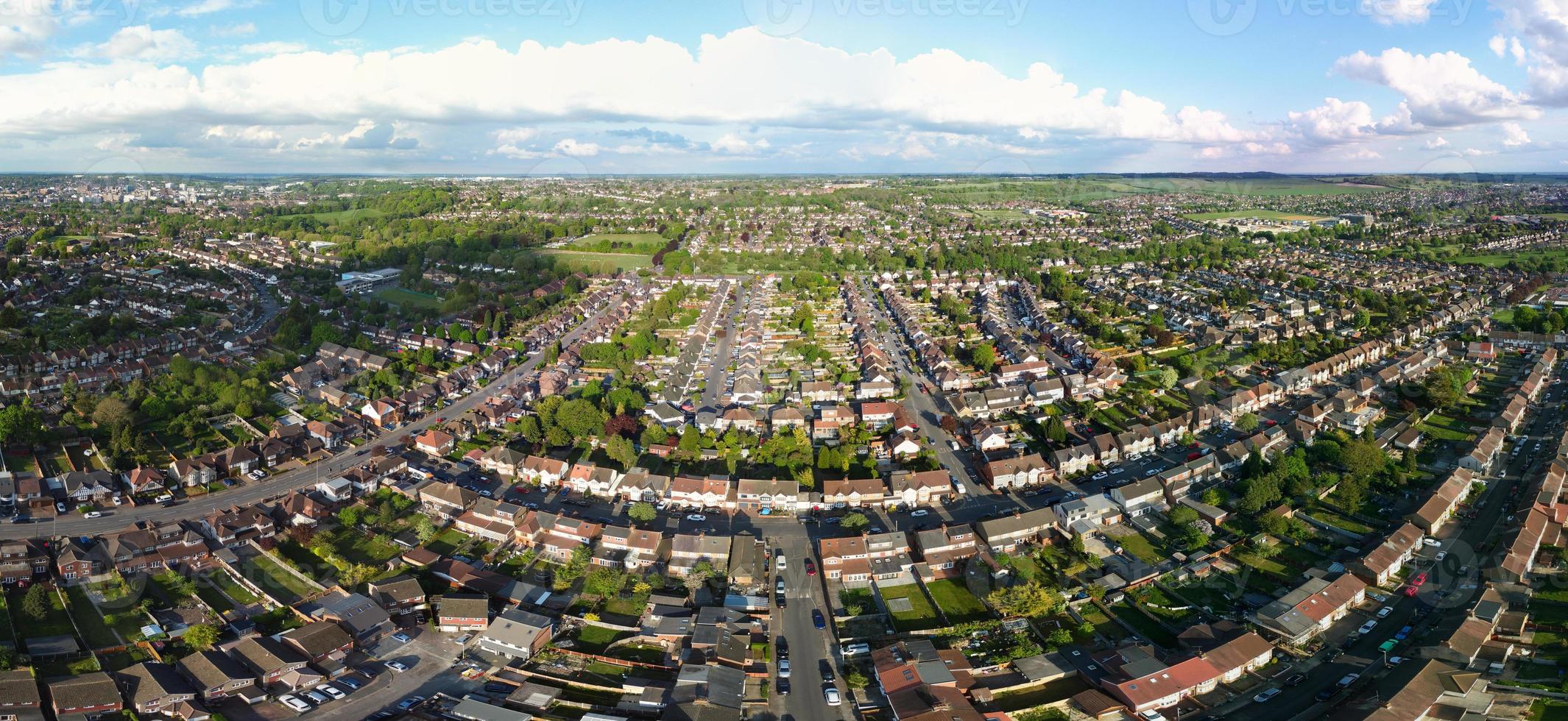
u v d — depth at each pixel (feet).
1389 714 278.87
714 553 399.44
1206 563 395.55
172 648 329.93
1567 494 449.06
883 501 463.42
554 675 320.70
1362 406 588.91
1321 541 415.64
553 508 461.78
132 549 389.60
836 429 574.15
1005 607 356.59
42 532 413.59
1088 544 420.36
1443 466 496.64
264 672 308.60
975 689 305.53
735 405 627.46
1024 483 488.02
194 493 466.70
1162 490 463.42
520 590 376.48
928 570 395.14
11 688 286.05
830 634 349.61
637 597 363.76
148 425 562.66
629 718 293.84
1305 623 336.08
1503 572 370.53
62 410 573.33
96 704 286.87
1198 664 311.27
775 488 458.09
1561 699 291.38
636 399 611.88
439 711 298.56
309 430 551.18
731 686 305.73
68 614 348.18
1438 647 322.34
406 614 358.84
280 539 417.90
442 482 485.15
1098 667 320.09
